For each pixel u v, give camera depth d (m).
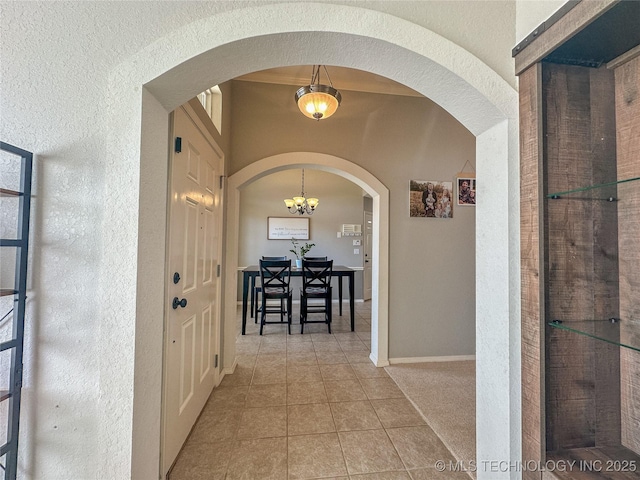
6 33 0.91
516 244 1.04
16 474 0.89
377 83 2.86
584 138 1.00
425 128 2.96
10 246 0.86
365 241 6.24
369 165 2.87
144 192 0.96
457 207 2.98
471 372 2.64
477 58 1.05
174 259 1.43
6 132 0.91
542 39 0.95
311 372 2.63
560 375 0.98
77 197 0.93
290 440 1.69
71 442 0.92
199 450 1.60
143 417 0.97
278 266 3.79
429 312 2.91
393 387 2.35
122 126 0.93
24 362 0.90
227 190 2.62
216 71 1.07
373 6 1.02
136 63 0.94
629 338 0.96
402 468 1.48
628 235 0.97
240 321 4.48
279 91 2.78
